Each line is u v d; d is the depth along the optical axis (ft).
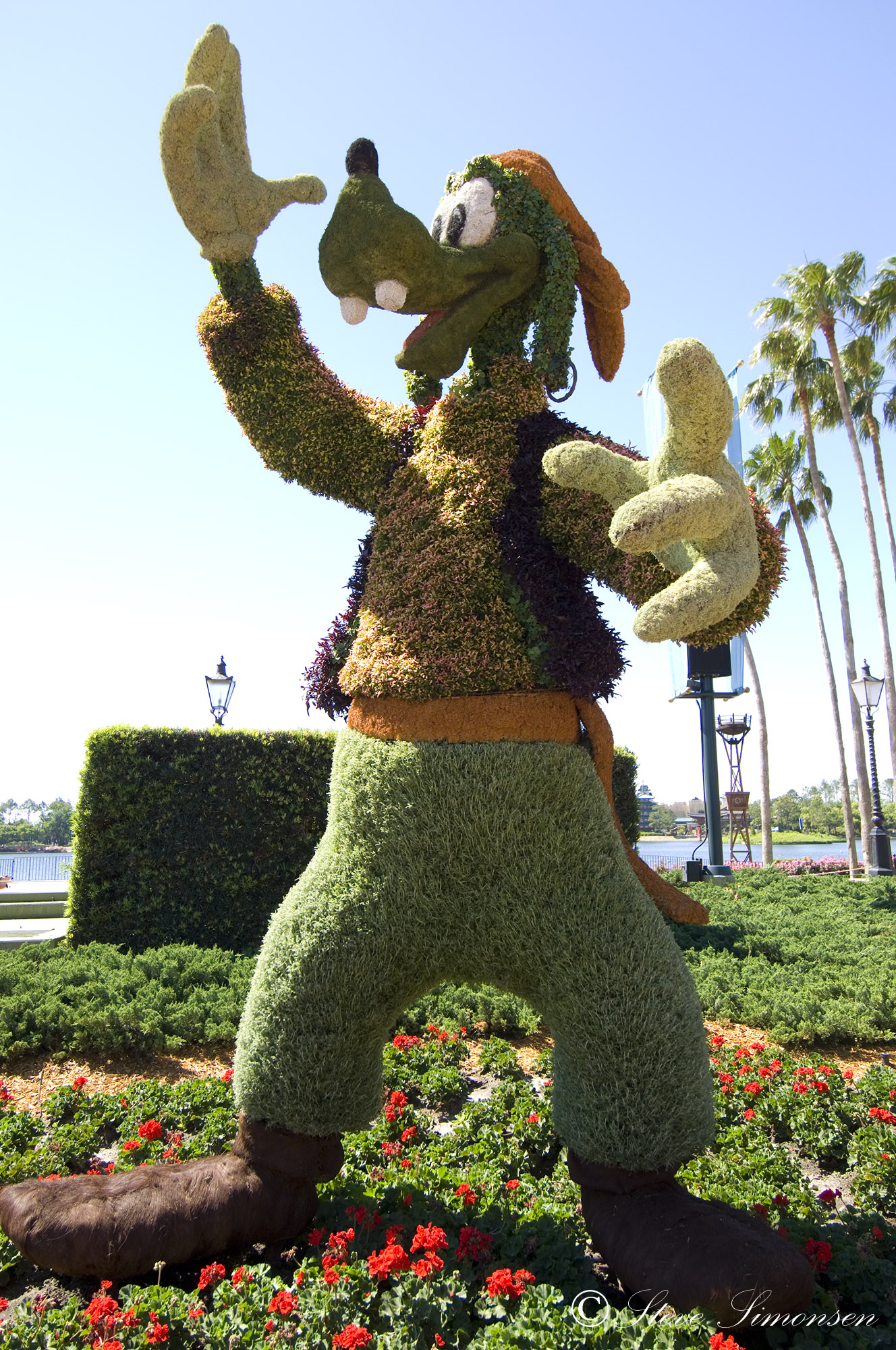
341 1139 12.05
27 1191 9.76
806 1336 8.46
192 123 10.93
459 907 9.89
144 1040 18.37
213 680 40.73
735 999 22.31
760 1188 11.57
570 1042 9.61
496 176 12.19
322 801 28.07
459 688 10.12
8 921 38.22
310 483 12.41
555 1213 10.43
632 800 40.75
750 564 8.87
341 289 11.38
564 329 12.10
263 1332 8.23
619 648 10.44
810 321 71.67
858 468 71.92
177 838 26.89
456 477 11.07
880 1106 15.51
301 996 9.87
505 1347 7.70
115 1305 8.45
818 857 97.30
